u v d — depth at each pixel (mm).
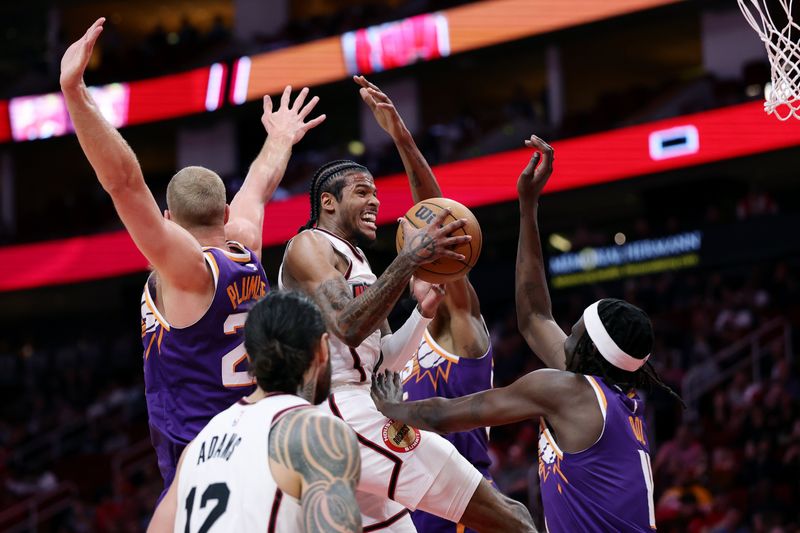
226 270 4836
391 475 5375
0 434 29656
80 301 34469
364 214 5805
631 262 24812
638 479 5035
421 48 28359
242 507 3627
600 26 26047
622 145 25062
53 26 35750
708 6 24828
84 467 27094
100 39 36156
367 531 5469
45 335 36844
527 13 27016
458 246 5246
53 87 33062
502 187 25922
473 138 28578
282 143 6590
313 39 29938
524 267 6215
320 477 3533
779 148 23031
